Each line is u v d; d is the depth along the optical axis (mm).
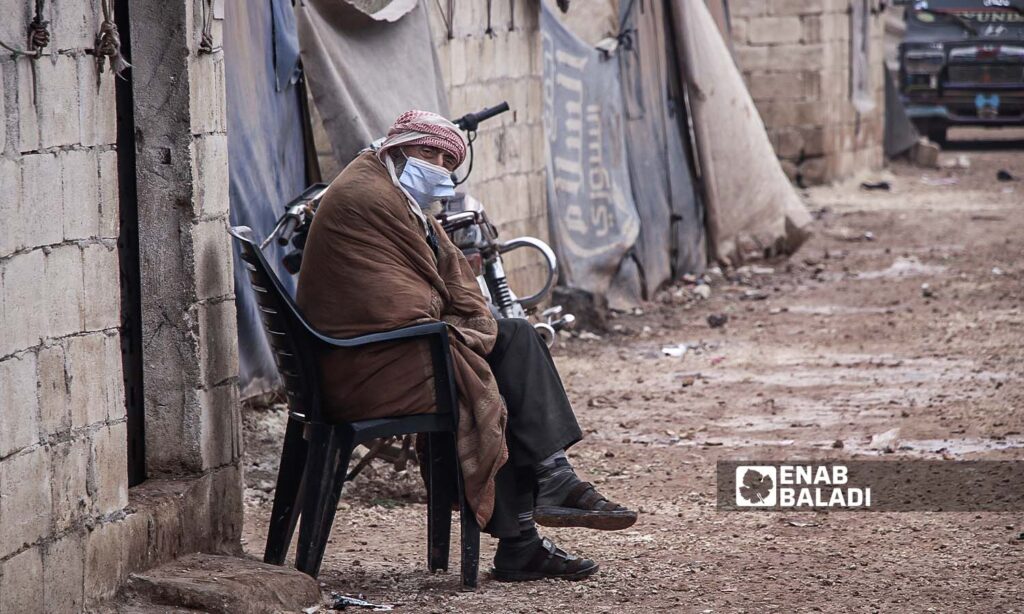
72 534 7531
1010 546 10148
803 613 8477
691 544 10414
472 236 12227
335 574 9344
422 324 8547
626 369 18125
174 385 8945
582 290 20703
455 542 10430
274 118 12766
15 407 6969
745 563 9766
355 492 11695
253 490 11375
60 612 7426
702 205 26453
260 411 12820
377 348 8539
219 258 9203
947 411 15250
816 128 39438
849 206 36469
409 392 8547
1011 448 13523
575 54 21531
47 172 7246
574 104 21500
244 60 11906
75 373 7559
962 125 48156
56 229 7352
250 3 12070
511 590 8977
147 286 8891
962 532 10625
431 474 9125
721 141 25984
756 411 15594
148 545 8336
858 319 21406
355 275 8617
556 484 8953
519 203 19469
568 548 10266
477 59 18047
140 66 8758
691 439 14312
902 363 18031
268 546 9109
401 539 10484
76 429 7574
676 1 25219
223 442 9289
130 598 8039
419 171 8867
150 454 8992
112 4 7852
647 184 24031
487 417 8594
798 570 9547
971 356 18344
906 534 10617
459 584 9094
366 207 8680
